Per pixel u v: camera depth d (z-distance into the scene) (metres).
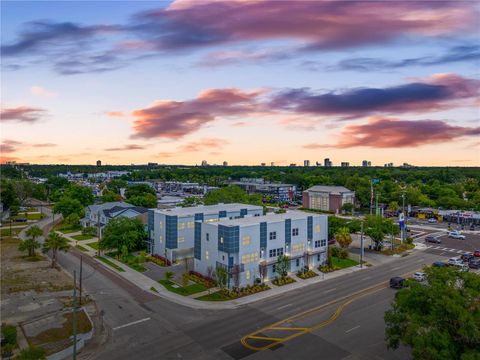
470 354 28.17
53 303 52.94
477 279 33.53
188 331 44.00
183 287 59.72
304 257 70.38
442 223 131.75
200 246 66.31
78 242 95.62
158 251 79.31
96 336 42.84
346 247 88.69
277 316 48.50
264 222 64.25
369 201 160.75
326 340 41.78
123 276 66.31
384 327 45.09
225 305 52.44
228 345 40.62
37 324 45.88
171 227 74.94
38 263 75.31
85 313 49.16
